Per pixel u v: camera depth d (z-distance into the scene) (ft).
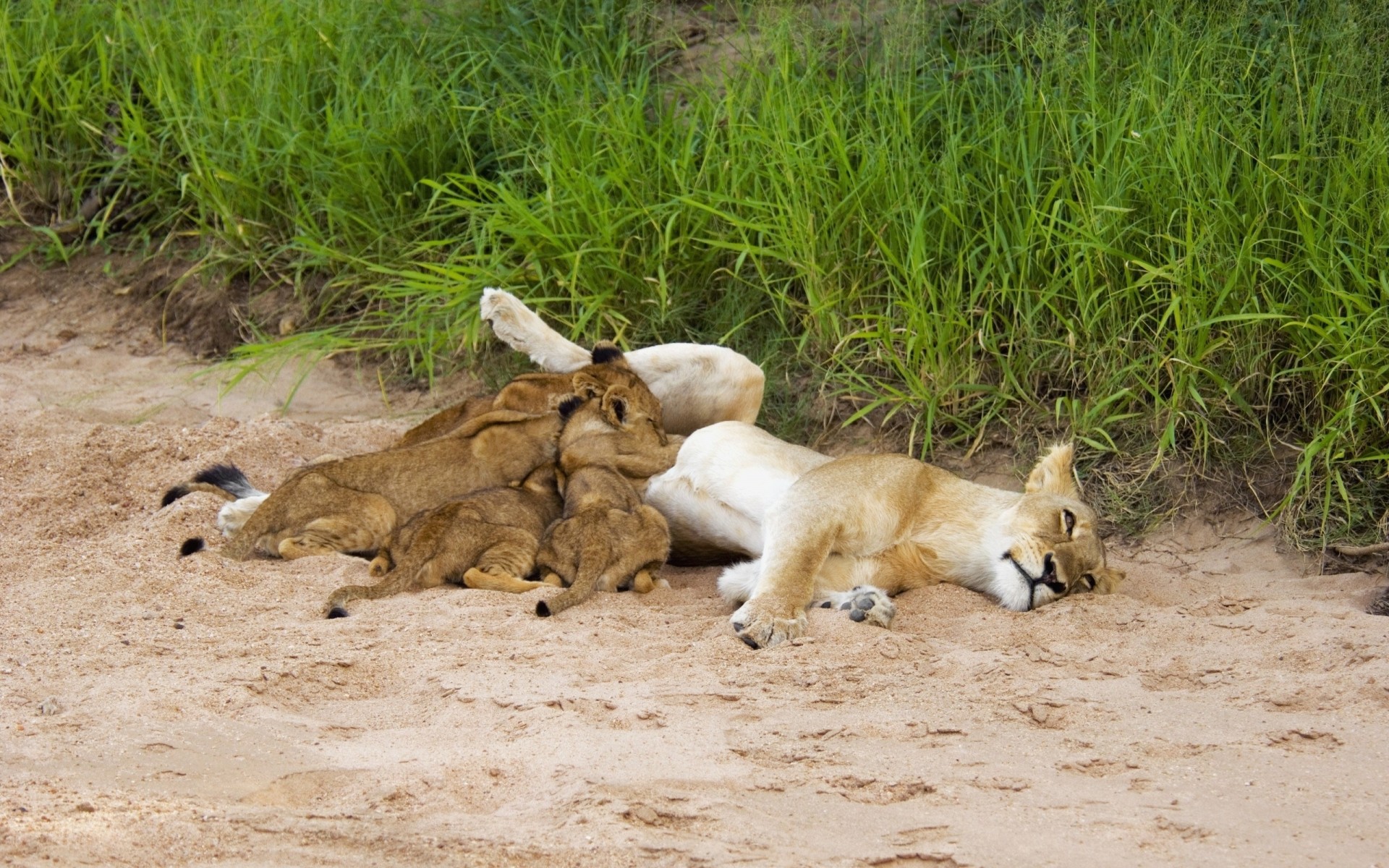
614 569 39.68
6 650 32.78
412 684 31.48
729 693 30.58
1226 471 47.01
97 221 69.05
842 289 54.29
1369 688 30.25
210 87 65.51
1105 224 50.90
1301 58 55.57
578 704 29.60
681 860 22.29
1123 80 57.16
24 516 45.65
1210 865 22.39
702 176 57.21
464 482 44.14
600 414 45.62
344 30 66.59
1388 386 44.65
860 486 39.75
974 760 26.99
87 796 23.82
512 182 60.08
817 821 24.23
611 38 68.03
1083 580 39.40
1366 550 42.91
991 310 51.42
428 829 23.47
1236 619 36.70
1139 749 27.48
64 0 74.18
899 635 34.73
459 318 57.57
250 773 25.81
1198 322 47.32
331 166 62.23
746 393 50.75
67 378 60.03
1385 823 24.03
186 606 36.55
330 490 41.86
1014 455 50.14
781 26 61.46
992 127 56.18
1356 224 49.42
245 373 56.70
